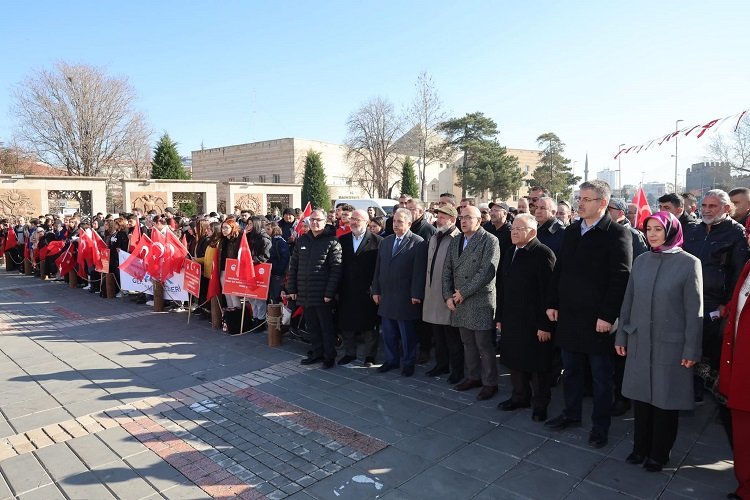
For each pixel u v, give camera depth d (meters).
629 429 4.46
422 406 4.97
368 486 3.52
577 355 4.32
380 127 45.16
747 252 4.51
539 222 6.00
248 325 8.12
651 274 3.64
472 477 3.62
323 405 5.00
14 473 3.75
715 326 4.62
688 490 3.43
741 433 3.23
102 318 9.12
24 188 20.48
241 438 4.29
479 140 47.00
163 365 6.35
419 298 5.71
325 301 6.13
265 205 27.80
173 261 9.23
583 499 3.33
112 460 3.93
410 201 7.06
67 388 5.55
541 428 4.45
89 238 12.06
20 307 10.23
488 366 5.14
